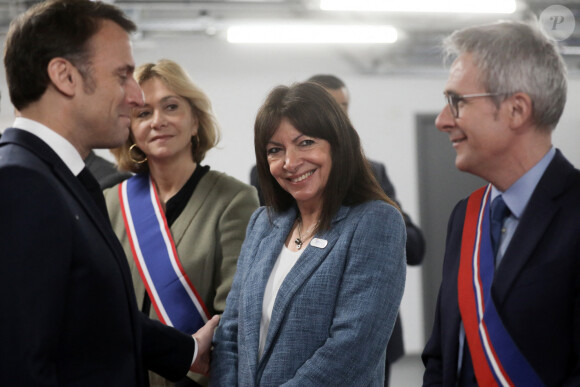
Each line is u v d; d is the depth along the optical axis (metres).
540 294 1.31
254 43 7.59
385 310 1.63
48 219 1.27
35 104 1.47
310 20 6.72
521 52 1.34
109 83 1.49
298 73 7.63
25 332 1.21
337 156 1.73
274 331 1.65
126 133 1.58
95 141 1.53
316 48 7.66
